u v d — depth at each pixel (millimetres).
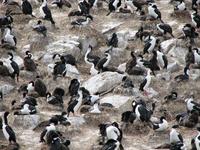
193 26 51906
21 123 38406
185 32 49312
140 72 44688
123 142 36969
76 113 39812
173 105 41031
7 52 47625
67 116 38781
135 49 49344
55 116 38344
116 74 44281
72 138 37250
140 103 38812
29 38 49625
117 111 40312
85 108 40000
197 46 49438
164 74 45094
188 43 49094
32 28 50875
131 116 37969
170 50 48750
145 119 37750
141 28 50250
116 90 42750
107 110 40188
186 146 36812
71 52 48125
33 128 38250
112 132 36156
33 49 48906
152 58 45812
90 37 50062
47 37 49594
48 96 41281
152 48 47719
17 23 51781
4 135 36344
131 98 41812
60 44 48750
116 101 41281
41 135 36188
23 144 36531
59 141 34562
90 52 48312
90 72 46000
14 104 40688
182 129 38500
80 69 46562
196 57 46562
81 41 49469
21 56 47906
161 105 41281
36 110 39344
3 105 40562
